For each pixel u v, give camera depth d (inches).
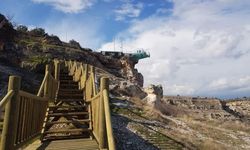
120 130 758.5
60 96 532.1
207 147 856.9
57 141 325.4
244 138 1245.7
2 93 742.5
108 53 2657.5
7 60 1120.8
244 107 4291.3
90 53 2222.0
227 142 1062.4
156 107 1429.6
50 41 1952.5
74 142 318.7
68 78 778.8
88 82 481.4
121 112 1021.2
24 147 293.6
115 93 1398.9
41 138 323.6
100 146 265.7
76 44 2283.5
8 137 220.7
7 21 1349.7
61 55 1668.3
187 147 773.3
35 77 1027.3
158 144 723.4
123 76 2329.0
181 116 1521.9
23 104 248.4
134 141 695.1
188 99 2982.3
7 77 875.4
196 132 1087.6
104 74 1656.0
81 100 487.8
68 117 434.0
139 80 2699.3
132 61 2723.9
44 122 363.3
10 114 223.5
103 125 267.7
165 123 1084.5
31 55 1405.0
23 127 251.4
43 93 406.3
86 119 397.1
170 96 2979.8
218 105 3129.9
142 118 1013.8
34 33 2007.9
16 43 1427.2
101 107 267.6
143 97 1599.4
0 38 1272.1
